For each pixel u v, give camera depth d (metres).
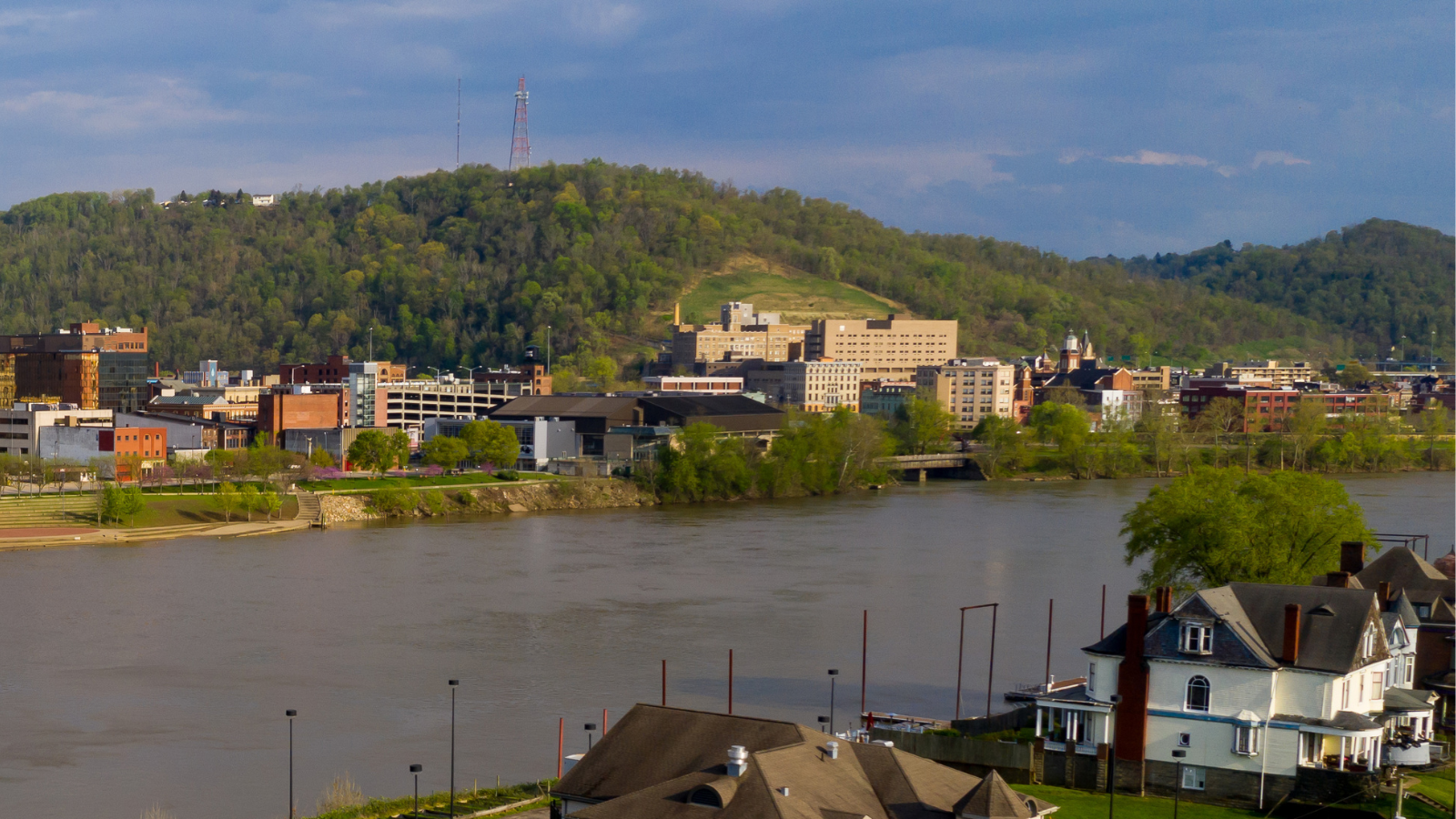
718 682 177.38
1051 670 183.25
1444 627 146.62
